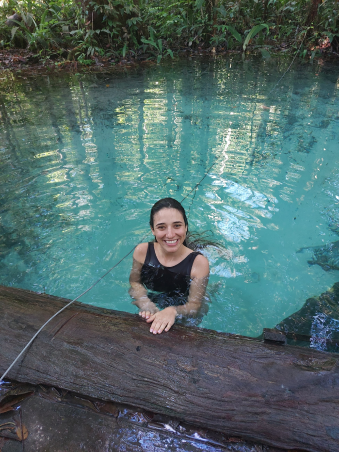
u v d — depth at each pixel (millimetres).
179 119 5578
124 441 1496
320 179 3984
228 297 2611
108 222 3432
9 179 4094
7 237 3234
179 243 2281
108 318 1950
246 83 7281
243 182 3963
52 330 1873
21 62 9523
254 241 3156
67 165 4359
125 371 1673
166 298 2592
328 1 9250
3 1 10680
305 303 2559
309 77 7570
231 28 9258
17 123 5660
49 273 2854
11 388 1744
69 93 7043
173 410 1548
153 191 3857
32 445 1501
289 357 1656
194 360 1671
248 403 1505
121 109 6055
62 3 10055
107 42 9703
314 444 1381
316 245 3117
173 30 10359
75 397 1683
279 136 4965
